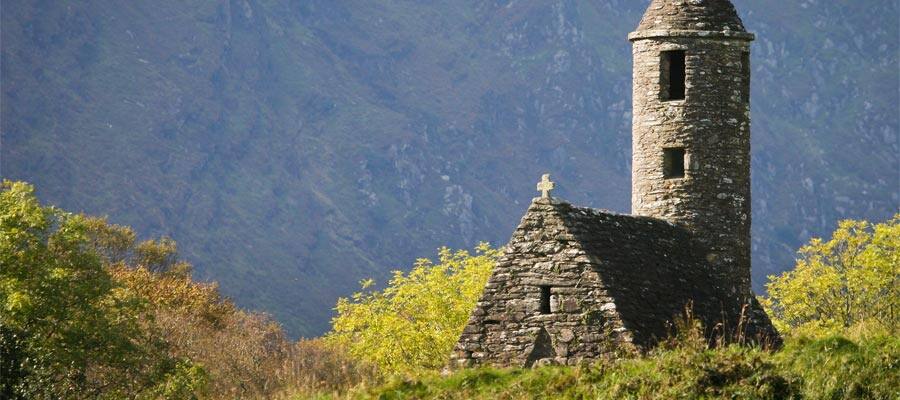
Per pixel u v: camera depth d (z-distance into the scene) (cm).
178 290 6550
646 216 4041
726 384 3000
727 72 4188
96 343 3934
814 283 6278
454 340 5616
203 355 5022
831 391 2983
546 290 3562
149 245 8375
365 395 3372
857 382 3012
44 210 4031
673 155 4222
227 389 4647
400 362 5578
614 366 3191
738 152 4191
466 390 3234
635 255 3747
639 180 4197
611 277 3553
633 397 3008
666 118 4162
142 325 4866
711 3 4228
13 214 3950
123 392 4000
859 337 3341
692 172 4134
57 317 3897
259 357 5125
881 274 6156
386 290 6247
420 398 3256
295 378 4566
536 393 3139
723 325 3741
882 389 2994
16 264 3912
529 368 3447
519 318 3562
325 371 4962
